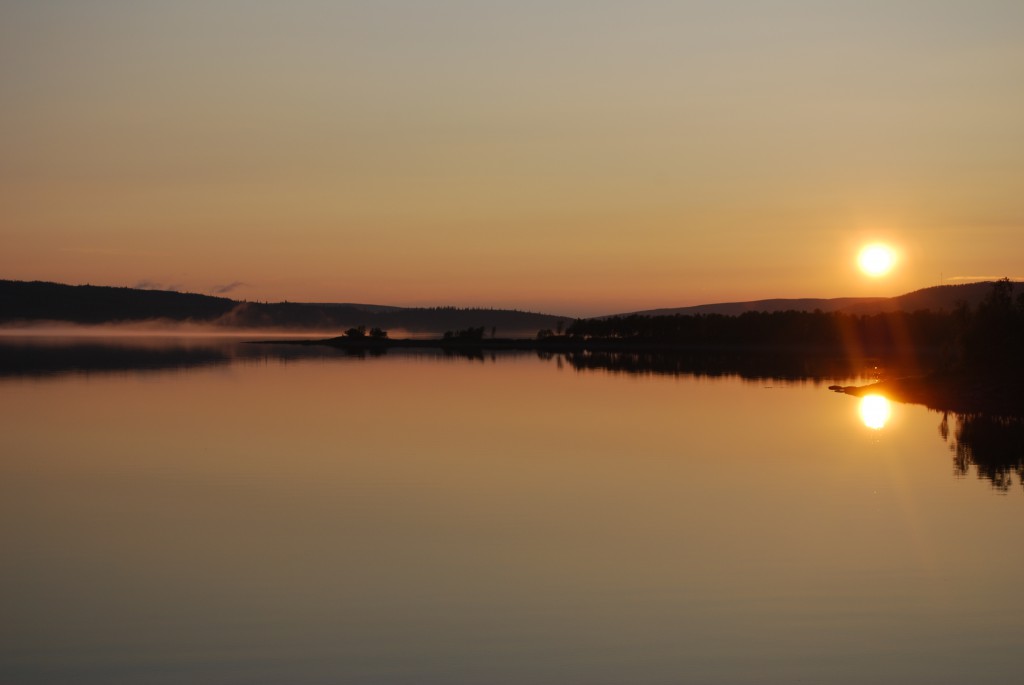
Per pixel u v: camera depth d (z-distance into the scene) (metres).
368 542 18.58
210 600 15.13
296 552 17.89
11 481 25.20
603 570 16.62
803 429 36.53
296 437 33.88
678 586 15.73
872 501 22.33
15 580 16.22
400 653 13.01
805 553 17.64
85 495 23.28
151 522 20.39
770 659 12.80
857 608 14.67
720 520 20.36
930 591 15.42
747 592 15.39
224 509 21.62
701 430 36.09
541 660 12.78
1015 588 15.57
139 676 12.33
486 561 17.22
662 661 12.74
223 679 12.23
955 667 12.56
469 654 12.98
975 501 22.23
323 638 13.52
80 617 14.38
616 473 26.22
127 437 33.97
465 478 25.47
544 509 21.52
